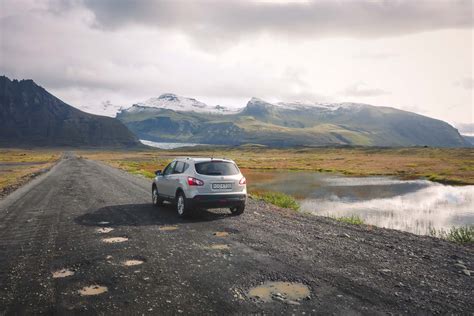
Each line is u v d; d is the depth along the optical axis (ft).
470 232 35.81
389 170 214.28
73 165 205.98
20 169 177.99
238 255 25.25
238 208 42.75
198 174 39.75
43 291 18.76
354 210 74.38
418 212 74.43
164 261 23.90
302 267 22.48
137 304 17.01
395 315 15.79
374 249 27.09
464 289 18.89
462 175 172.45
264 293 18.34
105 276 21.02
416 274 21.26
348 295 18.03
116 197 59.36
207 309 16.46
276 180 146.00
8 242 29.73
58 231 33.81
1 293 18.54
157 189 48.47
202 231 33.45
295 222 38.29
